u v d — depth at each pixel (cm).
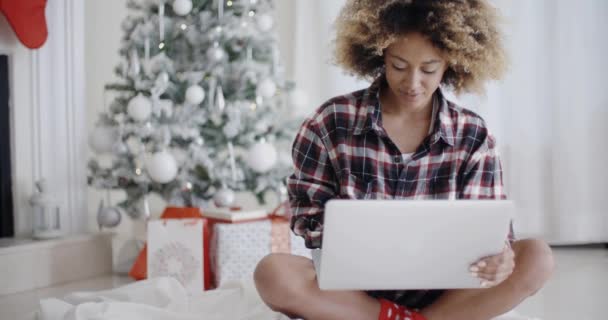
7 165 301
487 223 121
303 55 368
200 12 290
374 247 122
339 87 365
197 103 279
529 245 143
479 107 339
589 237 340
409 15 137
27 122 306
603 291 244
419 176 148
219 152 304
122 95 298
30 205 298
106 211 295
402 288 130
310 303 142
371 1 141
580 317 207
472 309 144
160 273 251
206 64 289
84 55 336
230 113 283
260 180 293
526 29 338
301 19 368
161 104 280
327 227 119
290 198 156
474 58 144
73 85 314
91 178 291
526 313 213
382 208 118
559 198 341
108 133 285
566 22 336
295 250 262
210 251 258
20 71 304
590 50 336
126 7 329
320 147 152
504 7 338
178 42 293
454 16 135
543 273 141
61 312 183
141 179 282
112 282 281
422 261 125
